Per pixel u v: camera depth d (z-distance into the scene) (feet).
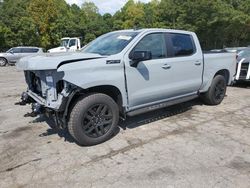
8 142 14.89
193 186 10.50
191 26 99.86
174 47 17.54
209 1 94.89
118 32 17.34
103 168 11.93
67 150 13.75
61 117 13.48
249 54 30.22
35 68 12.65
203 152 13.33
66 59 13.03
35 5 129.59
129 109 15.42
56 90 13.19
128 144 14.37
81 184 10.75
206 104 21.95
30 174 11.53
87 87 13.20
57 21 139.03
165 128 16.71
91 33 173.68
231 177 11.09
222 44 112.78
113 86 14.33
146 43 15.87
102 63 13.75
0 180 11.09
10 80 39.63
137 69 15.16
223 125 17.17
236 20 97.14
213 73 20.77
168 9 110.01
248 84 31.53
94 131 14.19
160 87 16.57
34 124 17.80
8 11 129.39
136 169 11.79
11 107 22.50
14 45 126.11
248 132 15.97
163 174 11.35
